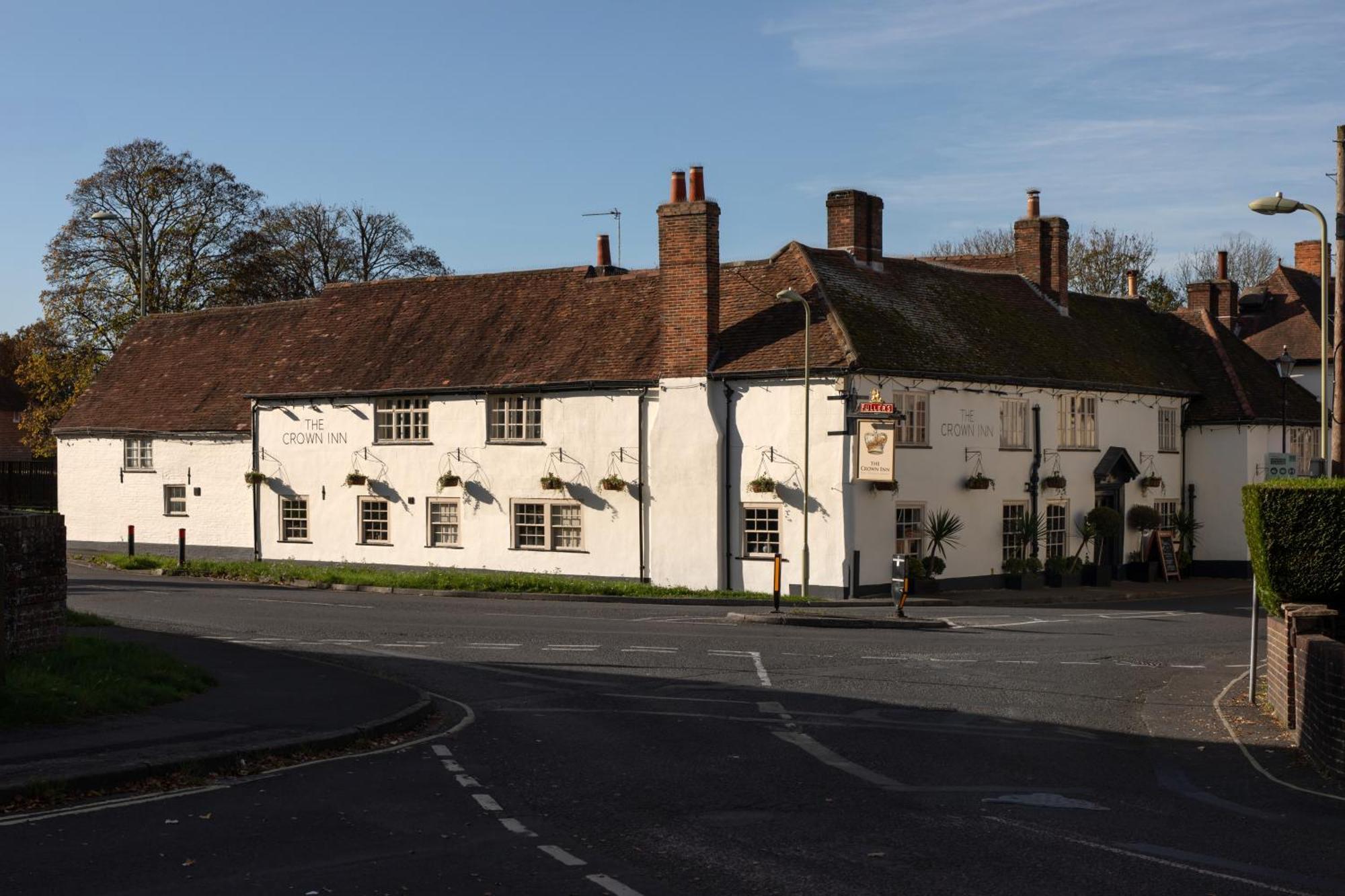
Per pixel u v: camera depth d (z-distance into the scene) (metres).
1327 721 12.66
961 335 38.56
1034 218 45.00
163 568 39.22
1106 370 42.72
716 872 8.70
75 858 8.84
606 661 20.67
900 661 21.00
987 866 8.91
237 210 61.12
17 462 55.03
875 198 39.97
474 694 17.52
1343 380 20.19
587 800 11.01
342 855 9.00
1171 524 45.50
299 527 43.06
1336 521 15.65
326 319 46.06
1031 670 20.23
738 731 14.67
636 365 36.84
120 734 12.99
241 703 15.23
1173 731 15.09
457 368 40.12
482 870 8.66
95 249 58.25
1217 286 52.69
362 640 23.05
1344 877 8.71
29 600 15.87
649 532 36.28
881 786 11.79
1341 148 20.06
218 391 46.00
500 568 38.94
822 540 33.84
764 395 34.84
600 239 43.06
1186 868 8.91
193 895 8.00
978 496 37.41
